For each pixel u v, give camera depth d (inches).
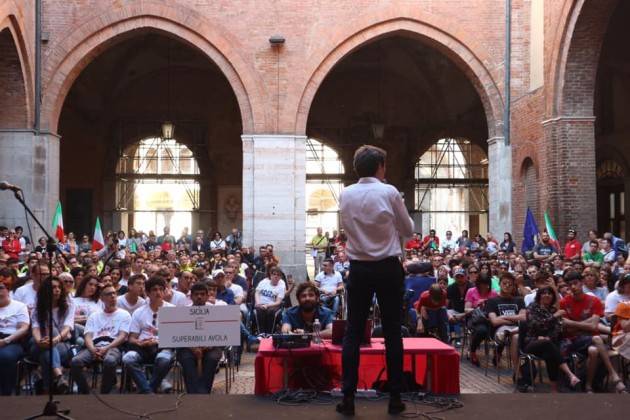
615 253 676.1
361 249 244.7
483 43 917.8
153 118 1298.0
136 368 358.0
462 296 561.9
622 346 393.7
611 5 744.3
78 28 889.5
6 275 417.1
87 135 1272.1
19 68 844.0
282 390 285.3
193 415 249.6
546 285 434.6
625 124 1018.7
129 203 1311.5
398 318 249.0
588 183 786.8
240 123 1307.8
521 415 245.3
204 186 1305.4
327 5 912.9
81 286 440.5
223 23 906.1
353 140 1321.4
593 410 250.8
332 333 307.9
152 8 895.1
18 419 245.8
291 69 909.8
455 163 1336.1
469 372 482.6
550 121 800.9
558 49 788.6
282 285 576.1
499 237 912.9
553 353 403.2
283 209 906.7
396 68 1300.4
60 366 374.3
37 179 875.4
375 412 252.7
